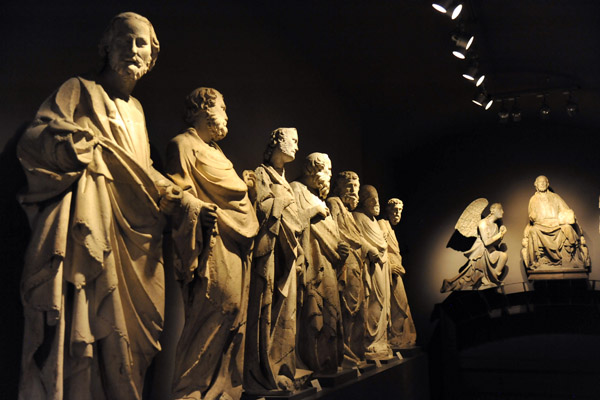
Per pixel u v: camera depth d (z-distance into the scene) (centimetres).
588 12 583
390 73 751
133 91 375
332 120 734
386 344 676
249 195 393
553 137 966
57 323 254
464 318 958
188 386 326
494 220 937
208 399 333
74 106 285
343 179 609
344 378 508
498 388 924
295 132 462
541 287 916
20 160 267
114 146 287
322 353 496
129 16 307
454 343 954
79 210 266
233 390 350
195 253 318
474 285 920
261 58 541
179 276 322
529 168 970
